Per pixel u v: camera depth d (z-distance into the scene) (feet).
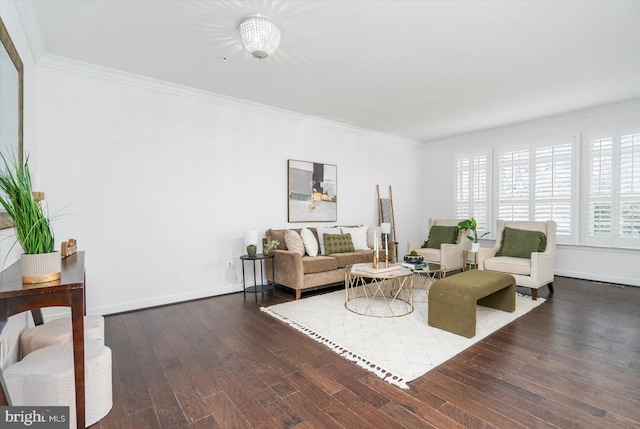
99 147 10.55
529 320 9.98
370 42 8.96
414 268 11.44
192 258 12.53
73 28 8.14
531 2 7.20
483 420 5.25
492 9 7.47
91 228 10.42
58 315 10.00
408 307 11.36
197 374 6.82
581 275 15.81
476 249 16.74
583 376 6.63
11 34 6.70
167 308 11.43
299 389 6.23
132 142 11.17
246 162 14.06
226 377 6.69
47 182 9.68
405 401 5.81
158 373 6.87
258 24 7.70
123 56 9.72
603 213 15.08
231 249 13.60
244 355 7.71
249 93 12.93
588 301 12.01
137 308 11.25
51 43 8.89
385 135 20.15
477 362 7.26
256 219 14.40
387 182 20.40
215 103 13.09
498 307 11.00
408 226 21.79
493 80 11.66
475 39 8.82
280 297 12.88
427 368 7.00
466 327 8.66
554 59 10.06
